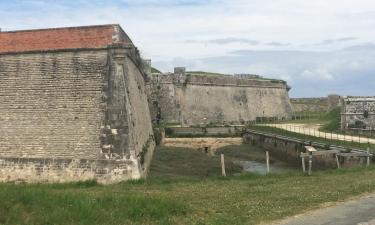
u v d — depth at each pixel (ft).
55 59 89.40
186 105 202.90
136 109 99.45
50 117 87.30
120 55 86.79
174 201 52.01
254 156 151.43
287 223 46.37
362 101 153.28
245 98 232.73
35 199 45.39
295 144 134.31
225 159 134.51
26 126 87.81
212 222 45.91
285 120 238.27
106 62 87.15
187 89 204.85
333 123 175.42
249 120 229.25
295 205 54.24
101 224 42.55
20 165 85.76
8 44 91.66
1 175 85.97
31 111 88.38
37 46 90.17
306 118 250.98
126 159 83.15
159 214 47.52
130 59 97.35
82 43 88.43
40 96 88.69
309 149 89.35
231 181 76.79
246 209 52.06
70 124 86.22
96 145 84.38
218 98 218.18
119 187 71.97
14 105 89.35
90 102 86.48
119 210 46.60
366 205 54.49
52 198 46.98
